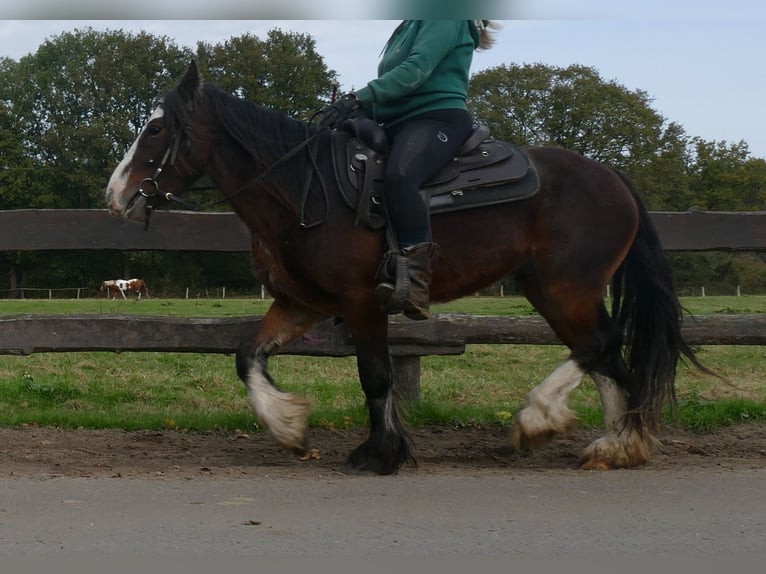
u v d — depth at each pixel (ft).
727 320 21.94
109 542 12.31
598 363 18.03
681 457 19.27
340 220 17.03
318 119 18.12
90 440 20.27
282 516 13.61
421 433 21.61
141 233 21.85
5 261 150.51
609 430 18.30
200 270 139.03
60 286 153.38
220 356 34.47
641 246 18.60
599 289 18.07
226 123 17.25
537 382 29.04
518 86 160.04
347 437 21.22
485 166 17.76
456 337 21.81
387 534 12.73
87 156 167.84
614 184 18.45
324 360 33.45
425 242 16.92
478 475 16.88
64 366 31.22
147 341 21.58
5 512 13.71
